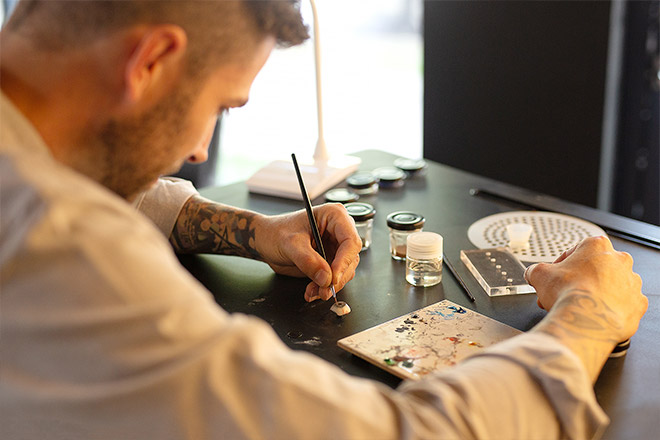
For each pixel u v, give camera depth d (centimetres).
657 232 111
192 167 190
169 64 55
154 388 47
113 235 47
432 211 126
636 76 222
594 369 67
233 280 101
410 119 420
